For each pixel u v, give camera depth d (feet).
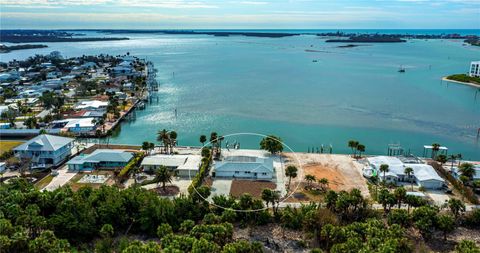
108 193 328.29
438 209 315.17
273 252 279.90
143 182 395.75
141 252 232.94
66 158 459.73
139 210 311.47
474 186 384.47
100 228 298.97
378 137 587.68
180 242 250.37
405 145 554.87
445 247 287.89
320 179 401.70
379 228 273.33
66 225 286.05
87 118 641.40
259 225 315.17
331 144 554.87
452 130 625.41
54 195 319.06
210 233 269.03
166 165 422.82
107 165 437.58
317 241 288.92
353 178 414.21
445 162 455.22
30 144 439.63
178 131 607.37
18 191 324.19
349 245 242.17
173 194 367.45
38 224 276.41
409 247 258.78
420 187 390.21
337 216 316.40
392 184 397.19
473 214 319.06
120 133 601.21
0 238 245.24
